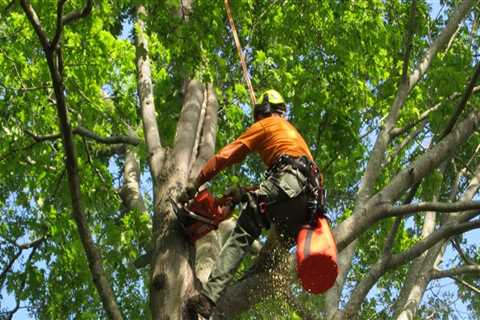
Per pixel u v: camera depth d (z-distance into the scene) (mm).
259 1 12445
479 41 13906
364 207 7480
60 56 6859
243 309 6473
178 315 6371
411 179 7809
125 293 11961
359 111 11195
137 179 12031
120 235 10859
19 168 11664
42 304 11945
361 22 12133
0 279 12172
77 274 11734
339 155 10633
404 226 12633
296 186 6297
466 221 8188
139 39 9047
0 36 12023
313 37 12094
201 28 8984
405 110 11938
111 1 12094
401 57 12875
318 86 10680
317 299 8555
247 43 11859
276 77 11508
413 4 9555
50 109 11914
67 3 11430
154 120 8109
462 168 13883
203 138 7867
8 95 11797
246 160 13008
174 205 6703
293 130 6688
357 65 11875
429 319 13414
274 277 6465
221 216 6703
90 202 11633
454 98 10258
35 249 12398
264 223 6336
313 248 6152
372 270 8273
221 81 10125
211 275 6254
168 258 6641
